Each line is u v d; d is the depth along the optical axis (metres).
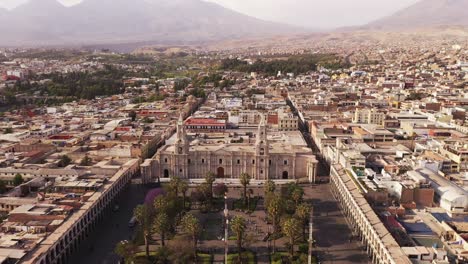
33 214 188.75
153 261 176.25
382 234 169.50
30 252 159.12
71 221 187.38
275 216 196.88
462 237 165.88
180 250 180.50
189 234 194.00
